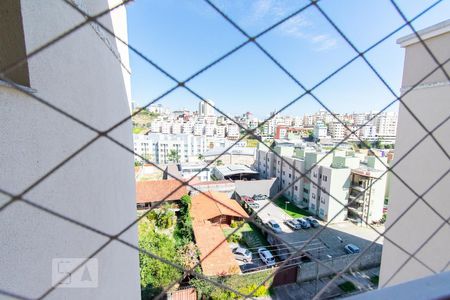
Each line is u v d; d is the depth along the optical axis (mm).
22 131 753
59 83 1036
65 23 1112
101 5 1724
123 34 2688
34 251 810
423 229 1814
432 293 446
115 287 1863
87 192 1340
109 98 1957
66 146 1089
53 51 986
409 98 1892
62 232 1022
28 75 782
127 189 2652
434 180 1719
